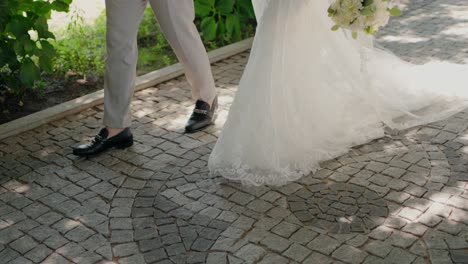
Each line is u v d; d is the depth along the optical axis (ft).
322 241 10.68
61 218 11.93
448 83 15.72
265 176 12.58
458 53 18.07
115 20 13.30
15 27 15.85
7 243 11.27
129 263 10.51
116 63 13.65
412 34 19.93
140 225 11.55
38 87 17.71
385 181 12.32
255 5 13.34
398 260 10.07
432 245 10.34
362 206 11.57
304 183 12.46
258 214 11.57
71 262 10.65
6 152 14.62
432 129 14.21
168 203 12.16
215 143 14.40
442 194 11.75
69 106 16.40
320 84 13.46
